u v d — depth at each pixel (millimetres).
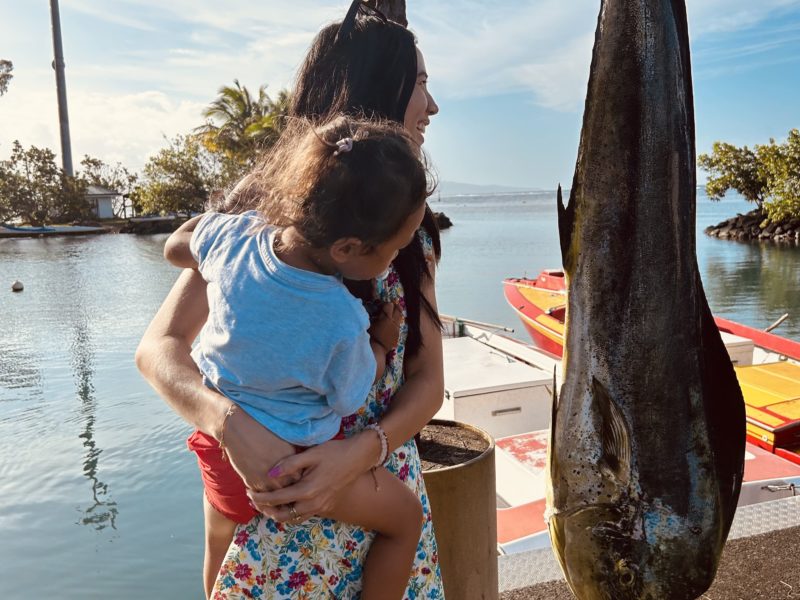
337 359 1415
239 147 40031
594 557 2006
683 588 1974
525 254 36219
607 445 1927
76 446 9922
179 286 1715
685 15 1794
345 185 1337
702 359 1912
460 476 2176
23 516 7906
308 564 1533
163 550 7156
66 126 73312
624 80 1780
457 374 6531
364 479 1517
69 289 26656
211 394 1464
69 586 6438
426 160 1614
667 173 1794
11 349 16406
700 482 1937
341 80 1807
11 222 72625
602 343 1892
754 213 49719
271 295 1399
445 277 26906
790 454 6078
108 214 88750
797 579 3025
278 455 1393
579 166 1872
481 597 2301
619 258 1844
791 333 17547
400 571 1576
